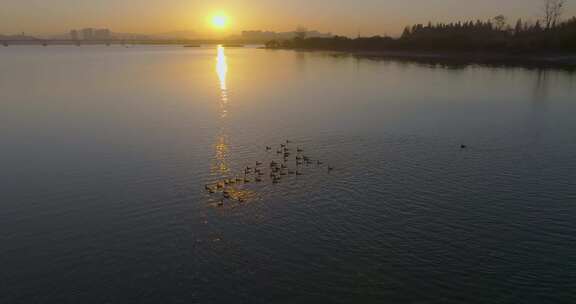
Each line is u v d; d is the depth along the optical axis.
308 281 24.05
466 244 27.48
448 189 35.72
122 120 59.50
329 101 75.12
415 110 66.88
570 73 117.19
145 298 22.89
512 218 30.80
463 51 197.00
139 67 150.12
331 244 27.55
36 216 31.59
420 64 156.50
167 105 71.00
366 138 50.66
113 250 27.20
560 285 23.59
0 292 23.52
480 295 22.88
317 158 43.25
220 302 22.47
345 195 34.50
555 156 44.16
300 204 32.94
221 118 60.91
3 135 51.81
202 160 42.62
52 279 24.56
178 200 33.75
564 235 28.50
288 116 62.28
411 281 24.00
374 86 95.06
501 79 105.75
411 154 44.66
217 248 27.20
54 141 49.28
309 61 182.50
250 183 36.78
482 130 54.50
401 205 32.81
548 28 186.25
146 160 42.66
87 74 120.81
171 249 27.17
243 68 147.00
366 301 22.52
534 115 63.19
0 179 38.12
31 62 172.12
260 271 24.92
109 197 34.47
